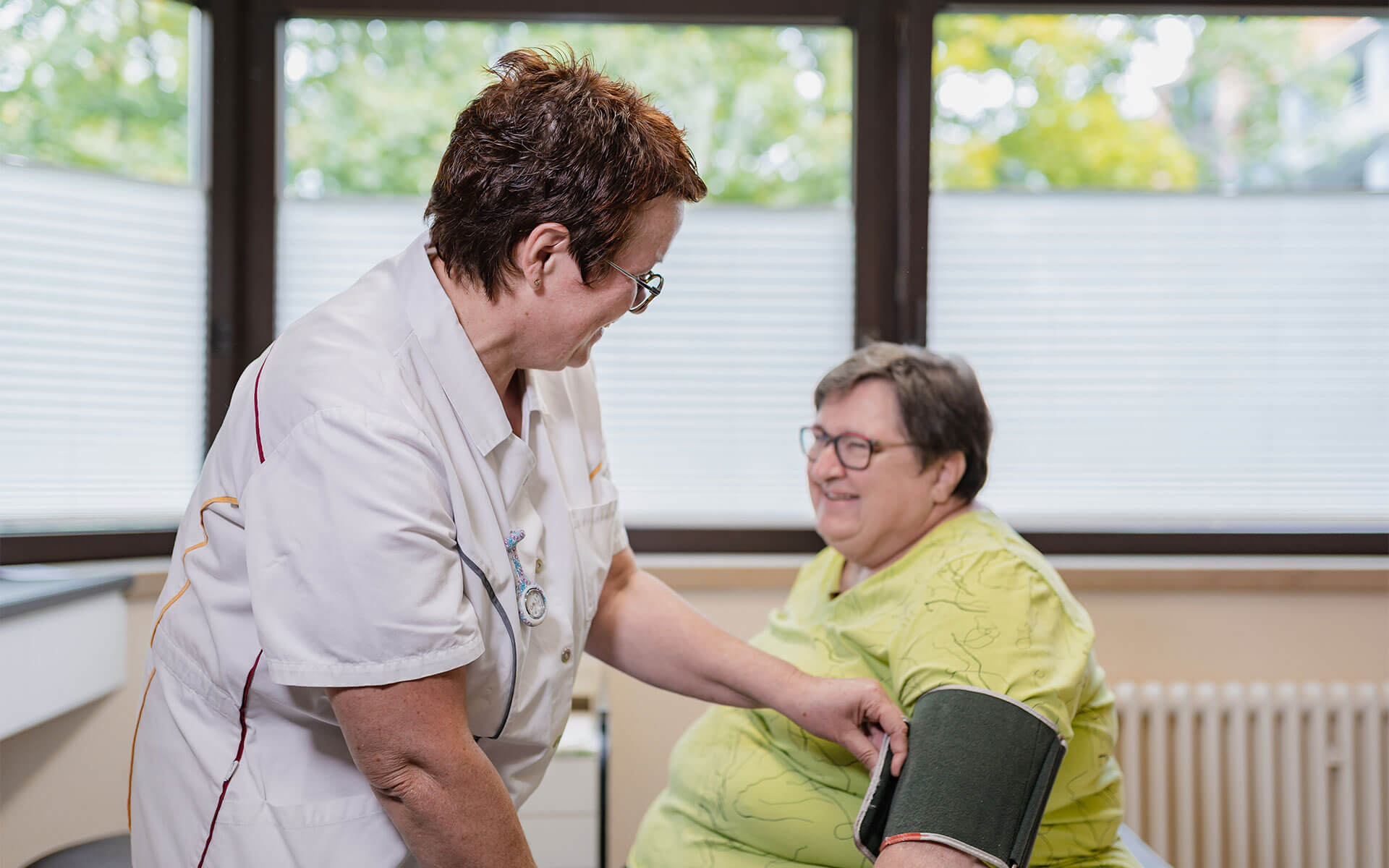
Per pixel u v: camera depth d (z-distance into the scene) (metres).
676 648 1.17
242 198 2.22
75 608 1.78
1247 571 2.09
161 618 0.93
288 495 0.78
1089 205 2.28
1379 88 2.34
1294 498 2.26
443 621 0.78
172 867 0.90
